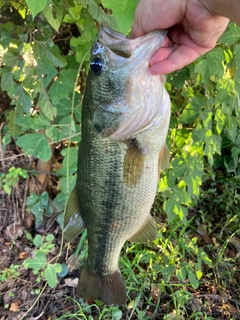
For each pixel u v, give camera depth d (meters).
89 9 0.37
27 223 0.68
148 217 0.40
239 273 0.68
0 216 0.67
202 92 0.63
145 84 0.31
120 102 0.31
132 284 0.61
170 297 0.62
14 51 0.51
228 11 0.26
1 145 0.68
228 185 0.79
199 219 0.76
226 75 0.55
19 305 0.60
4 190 0.65
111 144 0.34
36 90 0.53
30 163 0.69
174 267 0.62
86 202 0.38
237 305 0.63
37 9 0.25
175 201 0.59
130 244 0.66
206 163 0.77
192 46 0.31
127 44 0.30
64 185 0.58
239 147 0.74
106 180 0.35
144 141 0.33
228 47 0.51
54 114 0.54
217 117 0.57
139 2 0.29
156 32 0.29
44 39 0.49
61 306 0.60
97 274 0.43
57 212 0.67
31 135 0.54
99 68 0.31
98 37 0.31
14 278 0.62
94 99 0.32
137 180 0.34
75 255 0.63
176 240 0.66
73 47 0.57
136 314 0.59
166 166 0.37
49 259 0.64
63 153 0.57
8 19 0.53
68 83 0.55
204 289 0.65
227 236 0.73
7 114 0.69
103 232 0.39
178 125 0.66
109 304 0.44
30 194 0.68
